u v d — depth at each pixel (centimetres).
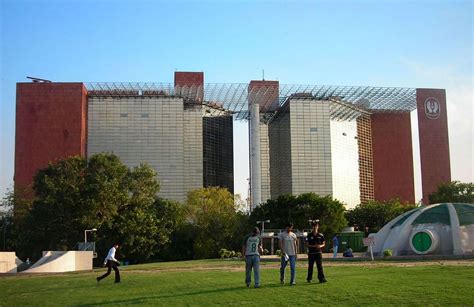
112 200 7231
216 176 16700
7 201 9062
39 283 2553
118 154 14600
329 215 9338
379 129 17988
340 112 16525
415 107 17312
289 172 15488
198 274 2709
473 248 4578
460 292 1520
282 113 16350
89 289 2094
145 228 7644
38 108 13838
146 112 14875
